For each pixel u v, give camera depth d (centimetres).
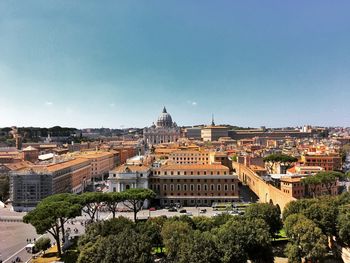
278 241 15025
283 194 19050
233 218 13975
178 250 10781
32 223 13412
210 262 10181
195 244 10469
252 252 11756
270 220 14488
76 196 16888
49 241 14825
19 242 16250
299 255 12194
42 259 13525
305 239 12069
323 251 11912
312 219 14088
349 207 14288
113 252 10088
